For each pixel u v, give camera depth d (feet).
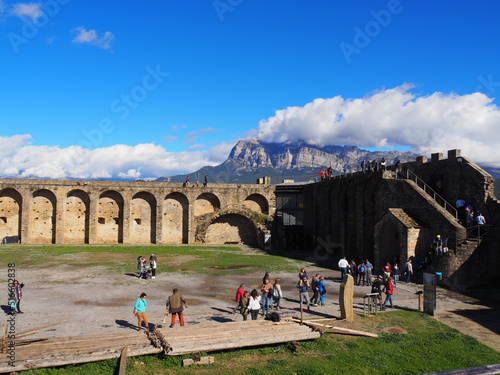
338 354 49.96
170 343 48.57
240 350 50.70
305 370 44.91
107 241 182.50
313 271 114.73
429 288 68.69
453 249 93.25
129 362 45.47
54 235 176.14
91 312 67.87
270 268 118.52
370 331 59.16
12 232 172.96
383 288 79.36
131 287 89.45
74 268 113.50
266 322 58.59
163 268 116.37
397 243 114.83
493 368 21.11
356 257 141.69
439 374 20.36
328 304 75.61
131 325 60.54
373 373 44.98
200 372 44.21
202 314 67.82
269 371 44.65
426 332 59.00
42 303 73.67
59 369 43.42
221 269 115.96
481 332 60.34
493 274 93.76
